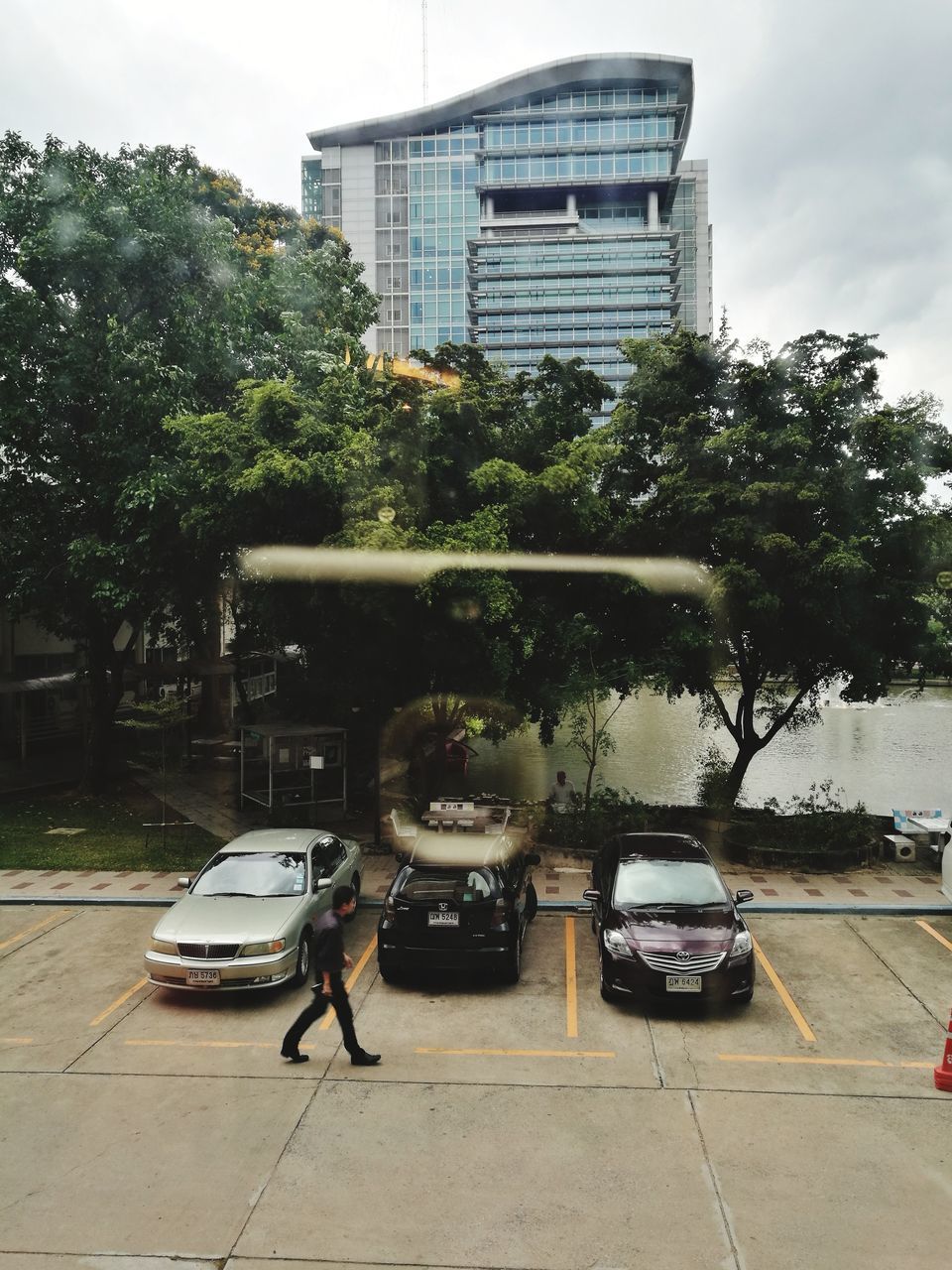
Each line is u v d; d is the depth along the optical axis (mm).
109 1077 7703
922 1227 5598
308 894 10195
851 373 16438
